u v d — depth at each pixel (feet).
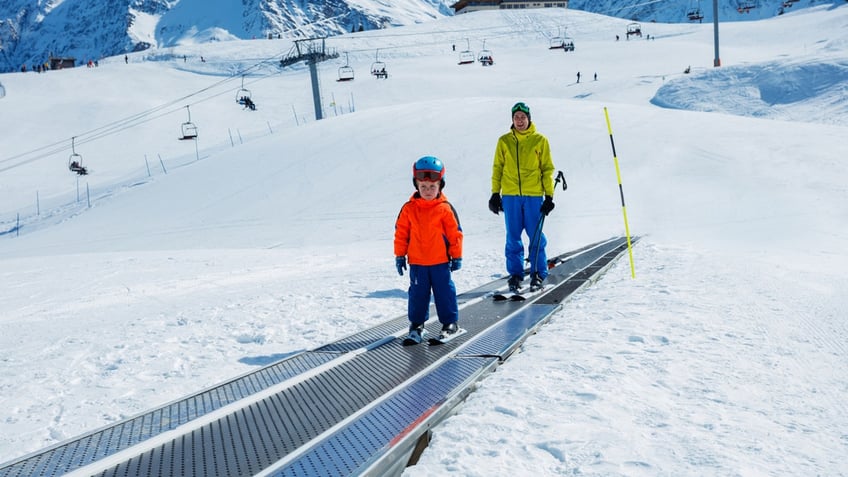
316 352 14.10
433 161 14.17
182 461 7.97
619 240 42.75
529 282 23.18
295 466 7.54
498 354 12.84
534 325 15.48
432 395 10.19
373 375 11.68
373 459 7.45
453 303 14.62
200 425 9.32
